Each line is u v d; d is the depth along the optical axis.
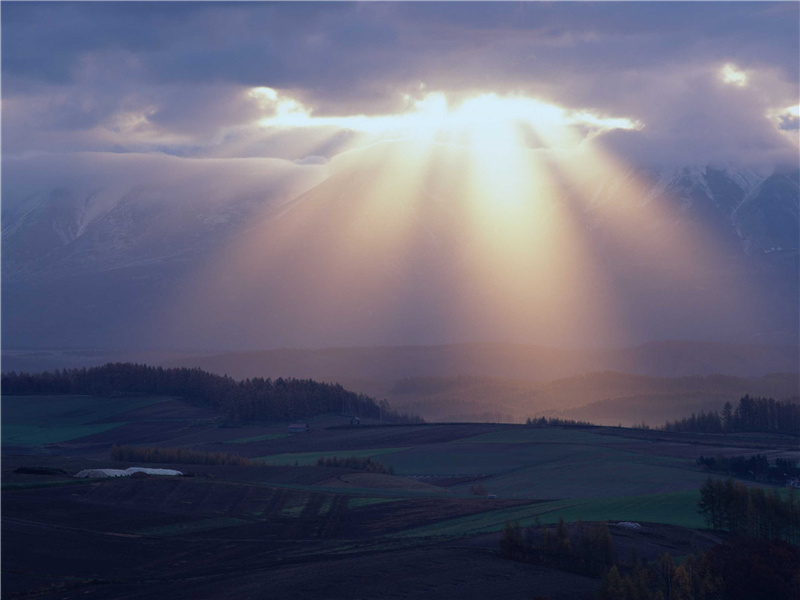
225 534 116.06
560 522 93.38
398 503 139.38
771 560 86.44
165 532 115.56
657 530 104.75
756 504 103.88
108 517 121.69
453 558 93.12
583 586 84.31
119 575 92.94
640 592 78.88
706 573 83.44
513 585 84.00
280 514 130.50
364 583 84.75
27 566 93.62
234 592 83.50
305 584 85.06
